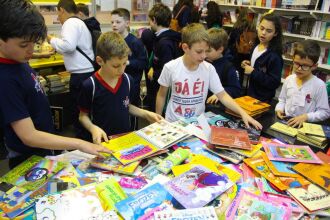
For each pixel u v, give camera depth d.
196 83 1.91
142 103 3.34
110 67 1.56
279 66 2.49
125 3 4.41
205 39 1.74
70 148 1.15
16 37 0.97
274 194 1.03
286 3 4.37
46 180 1.02
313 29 4.15
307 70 1.95
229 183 1.04
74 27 2.78
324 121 1.91
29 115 1.18
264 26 2.49
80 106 1.72
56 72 3.54
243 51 3.79
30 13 0.98
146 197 0.96
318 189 1.04
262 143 1.37
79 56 2.91
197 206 0.92
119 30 2.86
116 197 0.96
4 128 1.23
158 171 1.13
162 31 3.08
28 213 0.88
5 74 1.09
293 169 1.15
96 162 1.14
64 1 2.87
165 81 1.97
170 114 2.00
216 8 4.66
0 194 0.95
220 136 1.35
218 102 2.00
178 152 1.23
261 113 1.82
